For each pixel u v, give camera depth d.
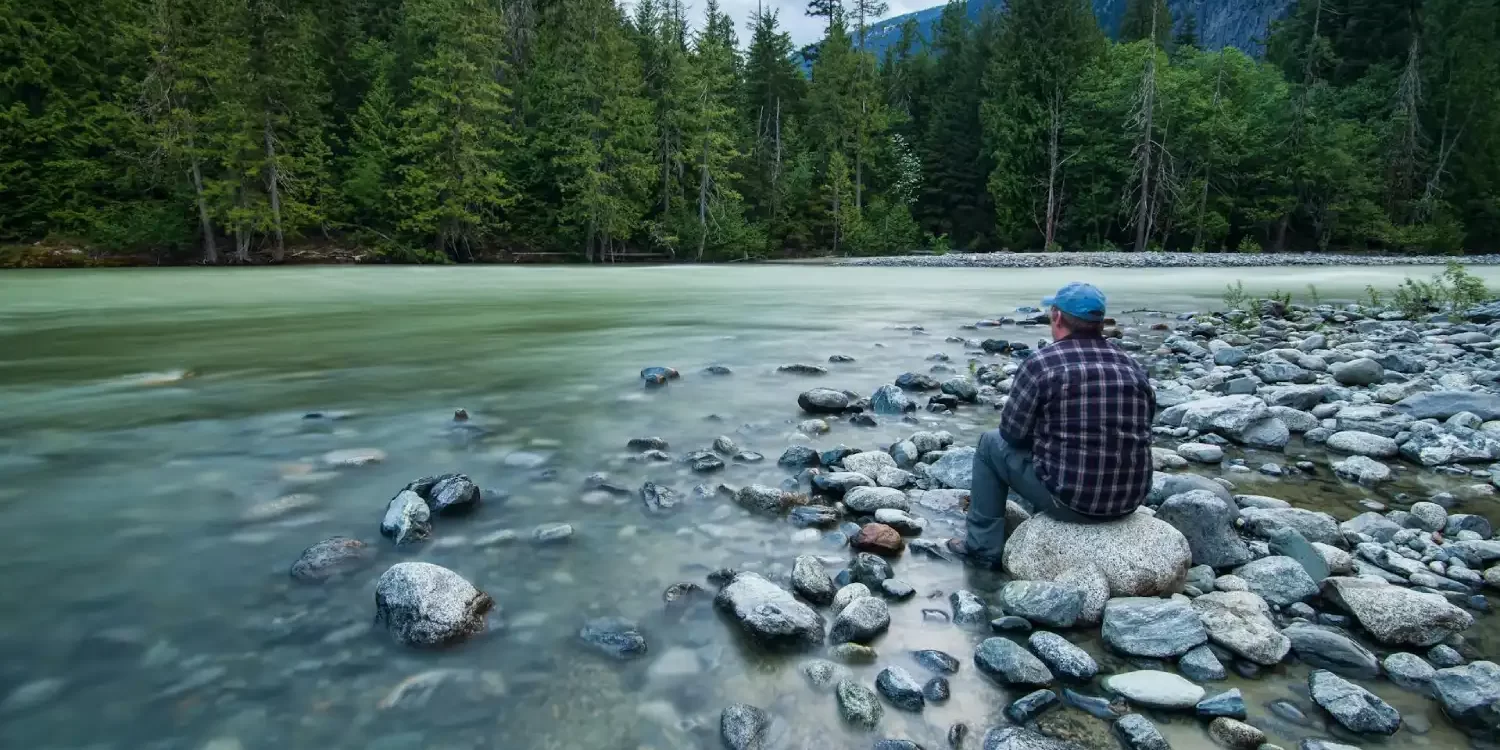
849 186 51.56
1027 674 2.33
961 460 4.31
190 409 5.91
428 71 43.62
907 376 6.86
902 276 28.81
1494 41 51.38
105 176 36.88
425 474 4.26
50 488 3.97
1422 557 3.36
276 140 38.06
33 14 37.03
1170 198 47.56
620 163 44.34
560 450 4.76
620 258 46.03
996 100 51.50
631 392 6.61
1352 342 9.77
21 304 16.02
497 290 20.84
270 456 4.59
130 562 3.09
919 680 2.35
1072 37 51.25
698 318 13.38
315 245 40.91
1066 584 2.82
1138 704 2.22
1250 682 2.39
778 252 53.25
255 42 37.81
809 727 2.09
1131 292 20.52
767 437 5.12
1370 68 53.38
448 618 2.50
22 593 2.80
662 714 2.14
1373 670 2.44
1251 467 4.72
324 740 1.99
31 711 2.09
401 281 24.66
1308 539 3.51
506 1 50.62
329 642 2.48
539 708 2.16
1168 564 2.91
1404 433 5.18
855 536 3.43
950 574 3.17
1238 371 7.45
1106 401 2.99
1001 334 10.90
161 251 37.03
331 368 7.90
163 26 35.81
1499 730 2.12
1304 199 49.81
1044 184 49.78
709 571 3.07
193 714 2.09
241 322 12.72
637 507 3.78
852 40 57.41
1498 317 11.58
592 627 2.56
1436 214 47.72
